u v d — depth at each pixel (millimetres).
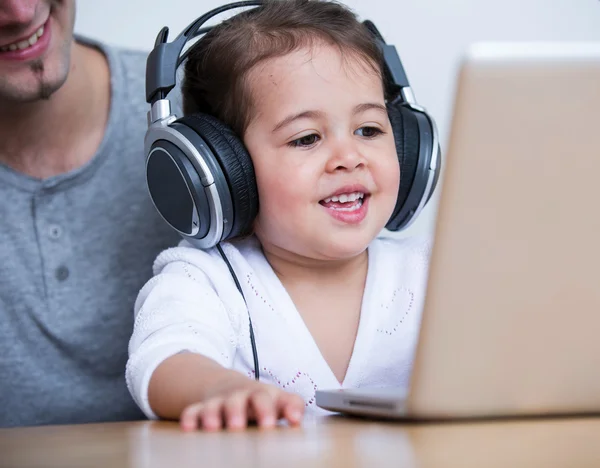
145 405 979
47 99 1335
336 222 1257
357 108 1271
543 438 545
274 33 1322
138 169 1464
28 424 1433
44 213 1405
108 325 1431
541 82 524
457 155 535
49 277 1400
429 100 1847
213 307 1229
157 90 1230
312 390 1285
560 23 1904
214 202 1167
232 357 1262
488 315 579
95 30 1758
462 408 619
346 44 1314
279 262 1351
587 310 585
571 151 540
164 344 1044
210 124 1207
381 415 697
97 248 1431
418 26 1837
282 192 1256
